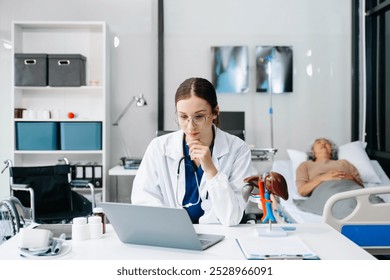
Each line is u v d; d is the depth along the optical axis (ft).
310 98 12.90
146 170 5.25
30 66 11.86
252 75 12.89
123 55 12.87
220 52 12.66
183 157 5.03
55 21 12.24
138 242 3.90
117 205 3.75
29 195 9.64
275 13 12.82
